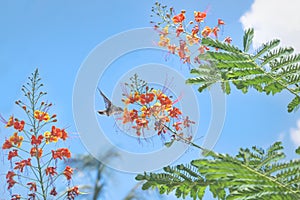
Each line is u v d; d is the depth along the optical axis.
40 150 4.06
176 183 1.44
